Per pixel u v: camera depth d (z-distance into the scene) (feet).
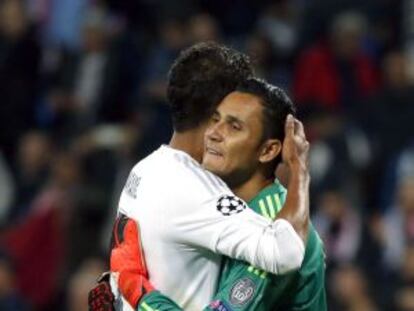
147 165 62.85
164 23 164.25
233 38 165.37
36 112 161.07
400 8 162.71
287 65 159.12
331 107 151.33
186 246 61.11
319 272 62.28
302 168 60.70
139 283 61.00
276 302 61.52
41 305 138.92
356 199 138.62
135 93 157.17
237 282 60.44
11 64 162.50
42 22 169.78
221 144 61.41
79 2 167.73
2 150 158.71
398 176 143.33
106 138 145.79
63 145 152.76
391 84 150.10
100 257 135.13
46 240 140.15
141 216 61.82
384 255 131.75
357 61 156.76
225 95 62.85
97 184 141.08
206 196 60.70
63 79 160.86
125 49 158.92
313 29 162.50
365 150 146.30
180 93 63.00
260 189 62.18
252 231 59.52
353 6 163.63
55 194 142.31
